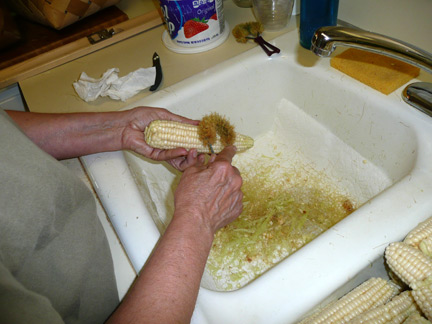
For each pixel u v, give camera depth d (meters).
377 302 0.54
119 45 1.03
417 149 0.64
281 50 0.89
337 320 0.52
